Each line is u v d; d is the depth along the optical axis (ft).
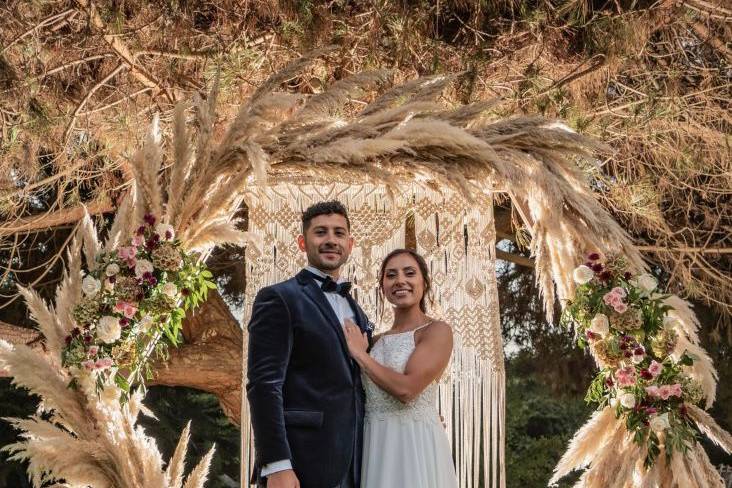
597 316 12.91
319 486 10.04
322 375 10.30
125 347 12.02
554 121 13.46
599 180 21.21
